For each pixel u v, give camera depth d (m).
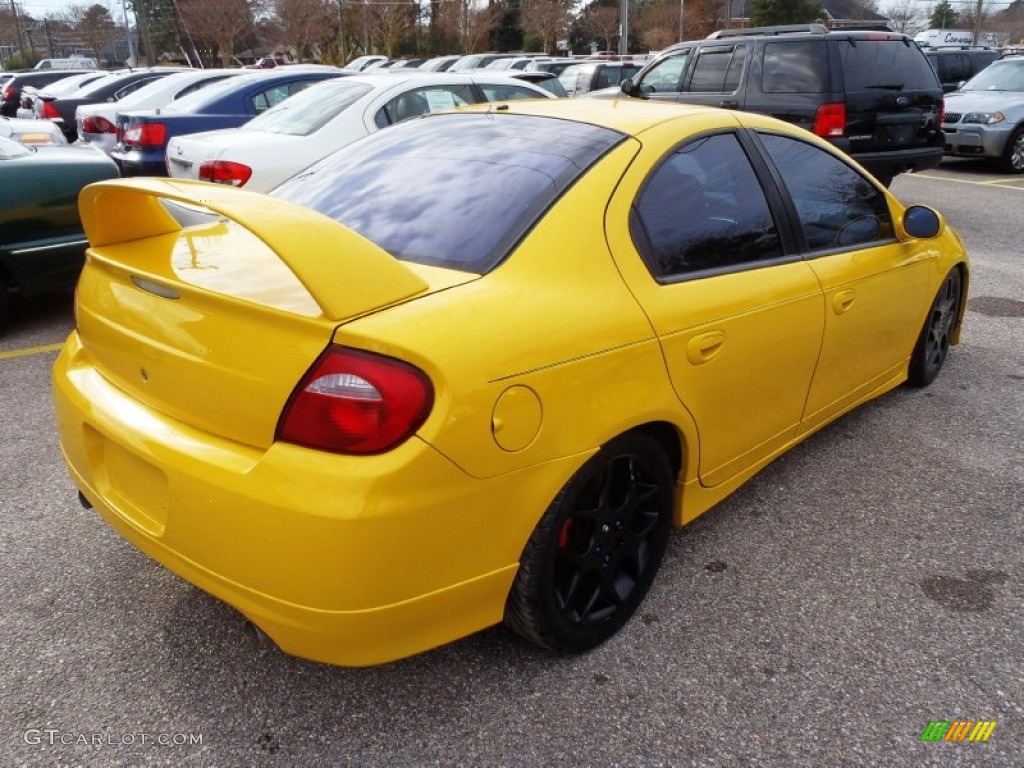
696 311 2.55
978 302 6.22
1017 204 10.36
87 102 14.21
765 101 8.57
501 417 1.99
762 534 3.16
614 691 2.36
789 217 3.11
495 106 3.10
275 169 5.96
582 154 2.56
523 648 2.52
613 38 48.66
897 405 4.34
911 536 3.15
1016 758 2.15
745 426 2.91
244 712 2.27
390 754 2.15
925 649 2.54
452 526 1.97
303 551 1.85
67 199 5.27
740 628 2.63
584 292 2.28
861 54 8.32
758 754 2.16
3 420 4.12
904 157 8.59
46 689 2.34
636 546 2.59
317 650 1.96
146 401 2.20
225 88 8.40
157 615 2.65
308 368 1.87
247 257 2.25
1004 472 3.64
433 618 2.04
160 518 2.15
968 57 18.75
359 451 1.85
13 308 6.11
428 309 1.99
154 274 2.15
